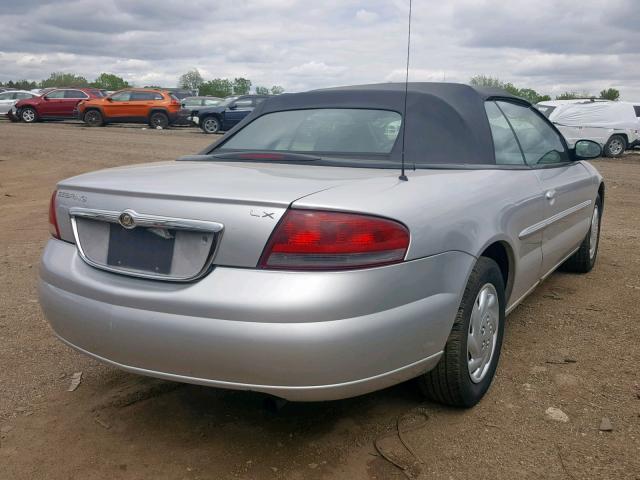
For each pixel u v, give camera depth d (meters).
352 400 3.25
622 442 2.84
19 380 3.51
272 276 2.39
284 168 3.11
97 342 2.69
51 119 28.80
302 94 4.06
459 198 2.95
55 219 3.00
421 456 2.75
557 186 4.16
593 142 4.71
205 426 3.03
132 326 2.55
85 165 13.82
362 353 2.42
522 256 3.60
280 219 2.42
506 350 3.87
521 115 4.24
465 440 2.87
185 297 2.45
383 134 3.54
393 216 2.52
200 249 2.50
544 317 4.45
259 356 2.37
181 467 2.71
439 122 3.52
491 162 3.48
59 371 3.63
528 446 2.82
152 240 2.62
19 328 4.26
